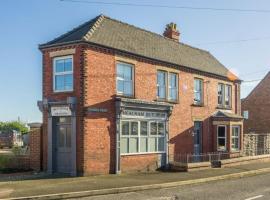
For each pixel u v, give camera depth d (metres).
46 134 20.48
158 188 16.56
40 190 14.48
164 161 23.84
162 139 23.98
